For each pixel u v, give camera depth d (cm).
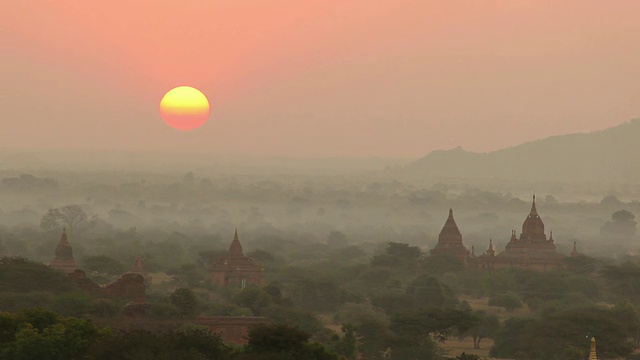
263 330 15975
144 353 14762
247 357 15200
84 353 15488
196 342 15312
